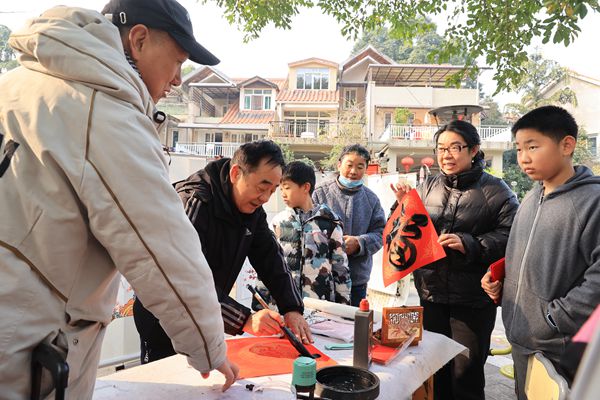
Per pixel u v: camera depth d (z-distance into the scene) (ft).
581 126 58.85
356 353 4.41
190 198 5.50
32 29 2.78
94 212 2.58
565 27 10.54
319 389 3.70
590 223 4.99
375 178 13.05
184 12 3.49
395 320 5.12
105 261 2.88
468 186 7.61
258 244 6.00
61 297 2.62
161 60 3.42
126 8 3.28
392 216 6.44
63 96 2.63
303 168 8.16
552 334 5.09
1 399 2.44
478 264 7.16
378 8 16.72
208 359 3.23
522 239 5.72
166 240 2.76
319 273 7.64
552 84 67.56
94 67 2.70
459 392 7.18
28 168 2.55
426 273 7.52
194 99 74.43
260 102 74.23
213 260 5.63
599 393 1.04
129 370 4.21
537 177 5.55
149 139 2.83
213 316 3.09
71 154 2.56
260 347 4.94
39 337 2.51
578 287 4.82
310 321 6.00
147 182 2.71
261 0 16.70
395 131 55.21
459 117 11.48
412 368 4.69
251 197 5.37
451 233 7.54
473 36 14.51
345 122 57.77
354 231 10.02
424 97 60.95
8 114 2.64
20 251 2.48
